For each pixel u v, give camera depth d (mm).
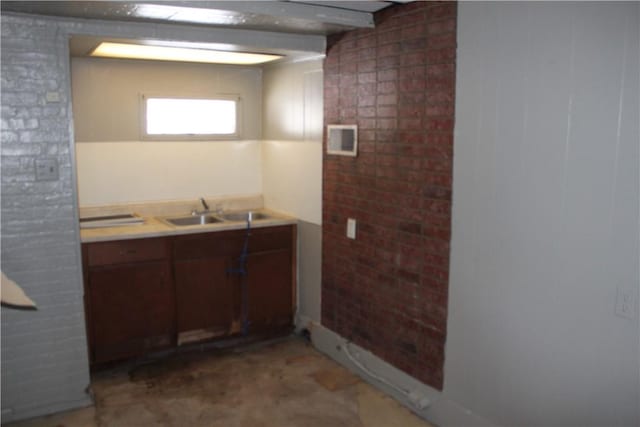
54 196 2965
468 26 2561
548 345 2344
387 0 2812
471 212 2637
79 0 2459
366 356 3465
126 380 3465
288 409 3129
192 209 4344
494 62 2455
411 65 2908
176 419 3021
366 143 3295
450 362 2848
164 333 3709
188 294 3758
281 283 4117
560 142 2219
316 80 3740
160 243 3598
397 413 3088
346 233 3553
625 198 2016
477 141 2570
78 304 3098
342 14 3004
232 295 3920
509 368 2531
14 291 769
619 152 2021
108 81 3932
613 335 2098
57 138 2938
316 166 3822
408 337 3109
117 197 4090
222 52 3533
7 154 2838
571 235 2211
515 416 2529
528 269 2396
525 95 2338
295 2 2816
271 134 4395
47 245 2984
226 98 4379
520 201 2400
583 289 2184
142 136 4105
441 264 2840
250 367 3662
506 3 2379
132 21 2932
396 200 3100
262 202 4594
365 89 3260
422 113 2867
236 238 3869
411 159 2965
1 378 2959
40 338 3027
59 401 3115
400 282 3131
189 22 2971
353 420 3014
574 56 2141
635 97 1960
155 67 4078
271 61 4020
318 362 3744
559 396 2322
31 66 2832
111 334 3531
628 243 2020
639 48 1936
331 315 3799
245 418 3031
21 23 2777
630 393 2061
